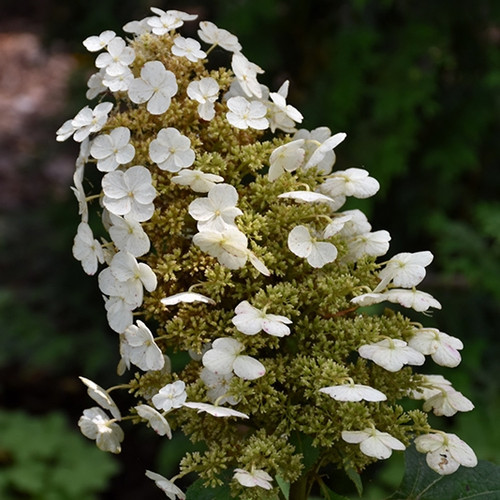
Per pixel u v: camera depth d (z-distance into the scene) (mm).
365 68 1969
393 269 893
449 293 2082
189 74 930
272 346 867
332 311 888
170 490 871
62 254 2611
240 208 900
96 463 2129
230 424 894
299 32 2162
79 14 2549
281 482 894
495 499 917
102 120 902
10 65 5027
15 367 2838
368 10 2078
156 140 882
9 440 2115
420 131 2125
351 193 916
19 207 3398
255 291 887
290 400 884
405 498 928
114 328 892
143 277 875
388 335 888
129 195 878
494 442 1686
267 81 2225
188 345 877
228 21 2074
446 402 908
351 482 1001
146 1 2348
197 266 886
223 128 911
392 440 848
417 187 2162
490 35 2240
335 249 879
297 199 896
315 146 946
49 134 3148
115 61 912
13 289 2717
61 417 2250
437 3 2055
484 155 2230
